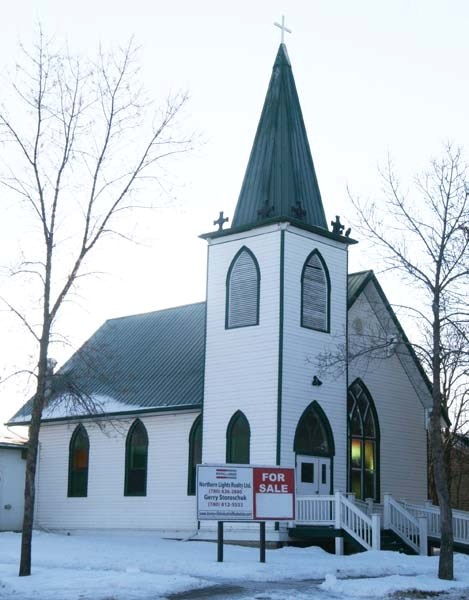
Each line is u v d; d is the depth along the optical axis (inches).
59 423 1542.8
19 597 660.7
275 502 934.4
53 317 826.2
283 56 1368.1
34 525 1557.6
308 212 1298.0
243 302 1267.2
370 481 1370.6
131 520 1405.0
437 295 926.4
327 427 1250.6
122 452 1448.1
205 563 875.4
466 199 941.2
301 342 1233.4
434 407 903.7
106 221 851.4
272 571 831.1
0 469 1537.9
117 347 1651.1
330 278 1299.2
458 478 1937.7
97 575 771.4
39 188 938.7
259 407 1208.8
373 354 1353.3
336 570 866.1
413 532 1208.2
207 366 1293.1
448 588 764.0
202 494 901.2
